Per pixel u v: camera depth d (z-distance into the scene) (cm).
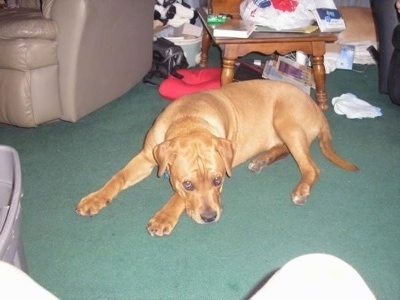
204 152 209
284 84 291
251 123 276
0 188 187
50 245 216
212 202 212
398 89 350
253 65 432
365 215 244
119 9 335
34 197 251
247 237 225
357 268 207
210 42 455
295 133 271
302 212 245
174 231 228
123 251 214
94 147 306
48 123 338
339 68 464
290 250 217
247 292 193
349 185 270
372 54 457
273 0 355
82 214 231
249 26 348
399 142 322
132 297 189
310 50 352
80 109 325
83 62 311
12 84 296
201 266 206
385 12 355
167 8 460
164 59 422
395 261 212
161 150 213
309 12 355
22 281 76
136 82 400
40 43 287
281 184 271
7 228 138
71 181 267
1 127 333
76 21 292
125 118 350
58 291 191
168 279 198
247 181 273
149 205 248
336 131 337
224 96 269
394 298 192
